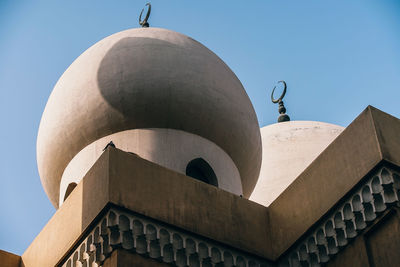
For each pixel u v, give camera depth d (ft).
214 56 65.98
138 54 62.13
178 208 50.34
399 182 47.52
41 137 64.64
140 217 48.60
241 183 64.75
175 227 49.65
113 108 60.03
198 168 61.31
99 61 62.69
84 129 60.80
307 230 51.13
